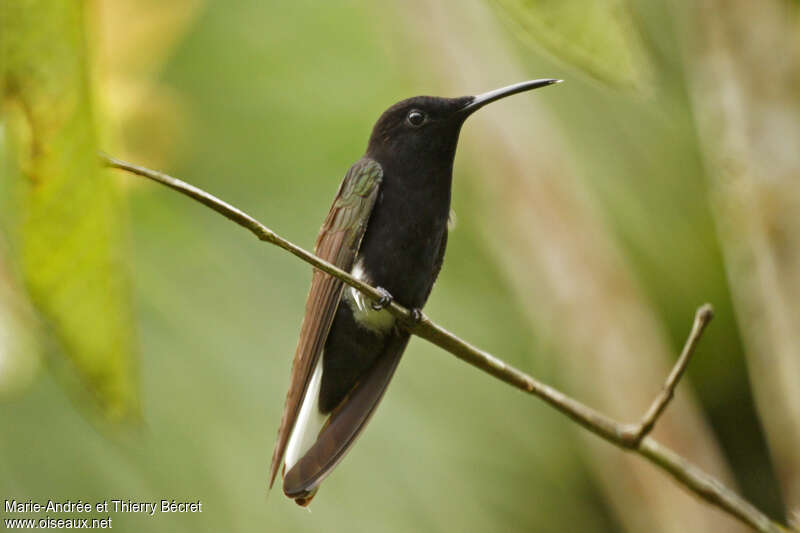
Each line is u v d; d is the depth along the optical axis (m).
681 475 6.10
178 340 8.58
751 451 12.04
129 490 7.78
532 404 9.53
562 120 10.83
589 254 9.73
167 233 9.01
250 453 8.30
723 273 11.16
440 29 10.27
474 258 10.25
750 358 7.32
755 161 7.11
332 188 9.69
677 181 11.03
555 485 9.29
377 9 10.30
